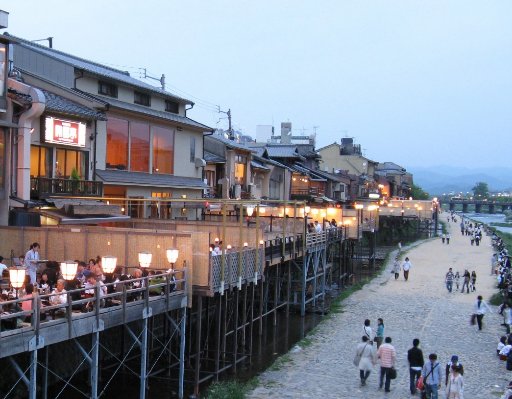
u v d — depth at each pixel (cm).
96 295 1609
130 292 1761
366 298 4147
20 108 2525
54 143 2806
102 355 2309
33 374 1405
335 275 4981
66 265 1731
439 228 11638
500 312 3688
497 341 3025
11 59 2912
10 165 2509
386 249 7644
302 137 9762
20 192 2533
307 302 3700
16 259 2016
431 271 5666
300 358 2653
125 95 3600
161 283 1933
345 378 2384
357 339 3003
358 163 10994
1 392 1781
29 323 1477
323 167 9519
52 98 2925
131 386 2255
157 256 2127
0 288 1691
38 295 1432
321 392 2211
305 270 3616
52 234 2228
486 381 2383
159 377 2323
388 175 13812
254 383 2294
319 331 3164
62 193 2786
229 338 3012
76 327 1533
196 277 2125
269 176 6038
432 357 1995
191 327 2731
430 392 1986
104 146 3269
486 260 6600
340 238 4688
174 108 4134
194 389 2172
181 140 4094
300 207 4766
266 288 3322
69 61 3400
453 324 3403
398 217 8681
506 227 16562
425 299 4175
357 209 5162
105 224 3078
